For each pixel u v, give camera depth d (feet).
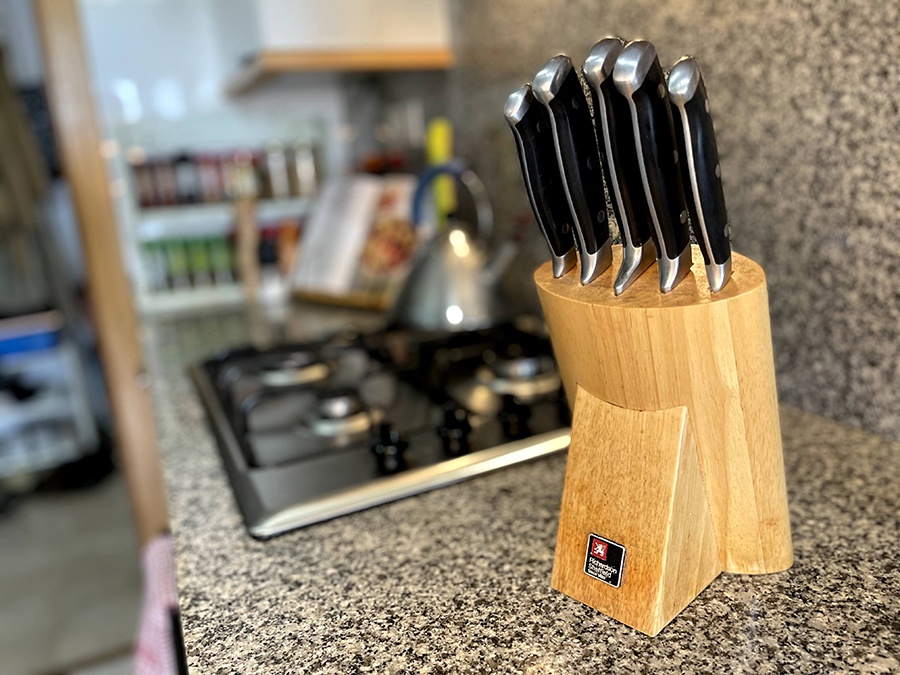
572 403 1.85
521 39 3.72
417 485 2.21
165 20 6.04
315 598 1.75
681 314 1.42
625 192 1.46
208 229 6.17
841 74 2.09
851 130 2.10
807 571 1.69
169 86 6.15
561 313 1.59
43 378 8.27
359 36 4.37
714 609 1.59
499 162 4.19
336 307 5.25
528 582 1.75
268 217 6.27
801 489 2.04
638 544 1.55
